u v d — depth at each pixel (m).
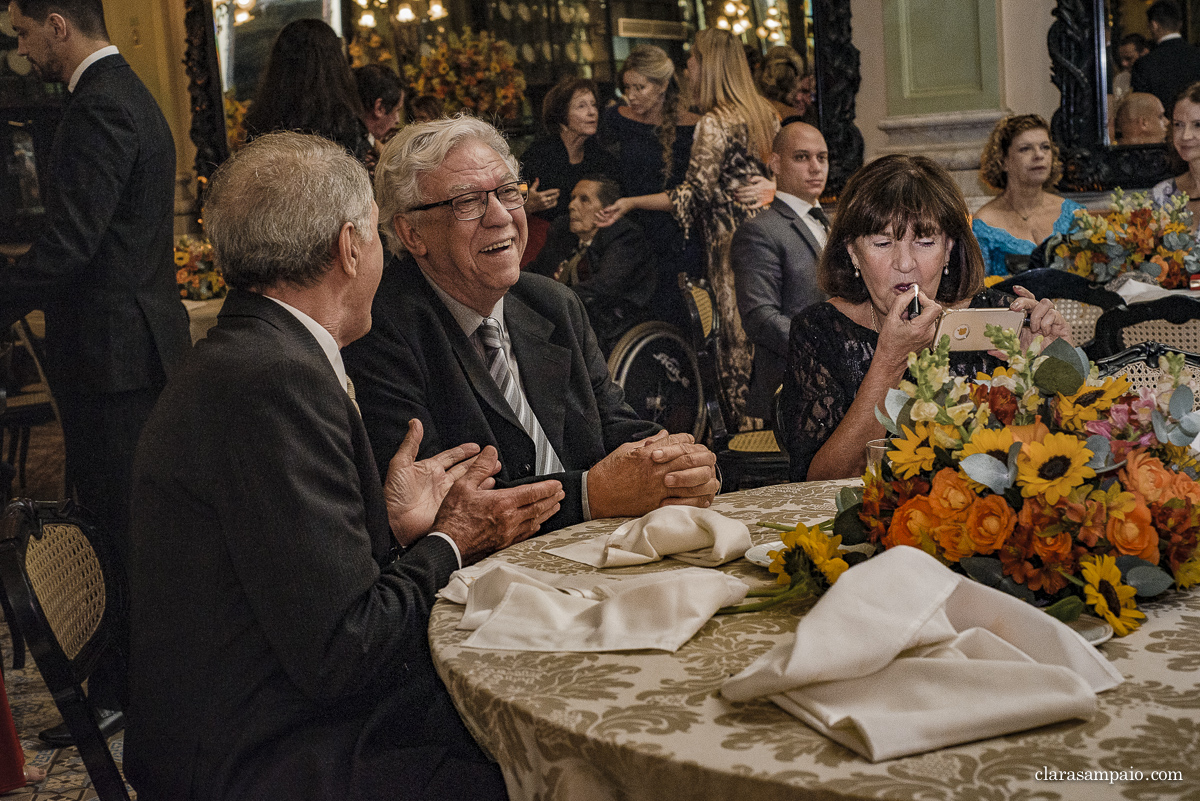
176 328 3.31
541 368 2.02
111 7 4.15
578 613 1.10
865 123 4.90
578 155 4.59
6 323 3.39
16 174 3.75
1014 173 4.38
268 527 1.18
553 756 0.87
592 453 2.05
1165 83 4.55
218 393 1.22
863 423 1.89
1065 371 1.09
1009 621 0.90
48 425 3.56
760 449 3.55
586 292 4.60
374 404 1.85
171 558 1.22
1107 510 1.02
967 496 1.05
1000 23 4.72
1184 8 4.48
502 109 4.55
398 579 1.29
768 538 1.38
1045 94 4.74
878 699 0.81
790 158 4.57
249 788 1.21
